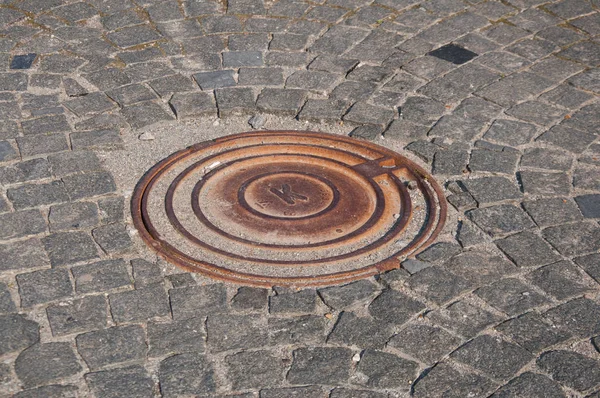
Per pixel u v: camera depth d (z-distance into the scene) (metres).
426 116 6.23
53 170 5.42
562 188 5.45
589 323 4.27
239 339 4.12
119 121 6.05
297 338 4.14
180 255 4.67
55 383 3.80
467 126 6.12
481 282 4.57
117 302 4.32
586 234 4.99
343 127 6.12
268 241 4.85
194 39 7.26
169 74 6.71
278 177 5.47
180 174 5.41
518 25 7.59
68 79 6.59
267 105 6.29
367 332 4.20
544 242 4.91
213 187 5.32
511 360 4.03
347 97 6.45
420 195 5.38
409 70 6.85
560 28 7.55
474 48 7.21
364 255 4.77
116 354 3.98
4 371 3.85
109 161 5.57
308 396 3.79
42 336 4.07
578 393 3.85
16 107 6.16
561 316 4.32
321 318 4.28
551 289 4.52
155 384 3.82
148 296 4.37
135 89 6.48
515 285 4.55
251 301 4.38
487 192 5.38
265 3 7.88
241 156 5.70
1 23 7.33
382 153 5.77
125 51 7.04
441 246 4.85
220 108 6.22
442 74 6.80
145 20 7.53
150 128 6.00
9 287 4.38
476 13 7.78
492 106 6.39
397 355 4.05
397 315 4.31
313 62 6.93
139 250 4.72
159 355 3.99
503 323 4.27
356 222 5.05
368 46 7.21
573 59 7.07
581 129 6.11
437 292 4.48
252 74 6.73
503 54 7.13
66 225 4.89
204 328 4.18
